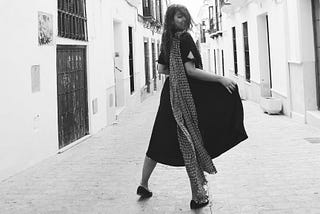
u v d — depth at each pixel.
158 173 5.63
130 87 15.27
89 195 4.78
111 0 11.61
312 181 4.95
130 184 5.18
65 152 7.39
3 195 4.85
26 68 6.16
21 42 6.02
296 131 8.35
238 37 16.98
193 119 4.07
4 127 5.50
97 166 6.23
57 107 7.37
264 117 10.73
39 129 6.58
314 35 8.86
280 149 6.84
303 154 6.39
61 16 7.67
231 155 6.56
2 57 5.47
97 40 9.99
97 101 9.80
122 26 13.37
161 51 4.24
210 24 30.31
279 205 4.17
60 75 7.66
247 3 14.55
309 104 9.04
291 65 9.95
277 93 11.41
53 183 5.32
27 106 6.16
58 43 7.45
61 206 4.41
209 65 34.06
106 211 4.20
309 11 8.83
